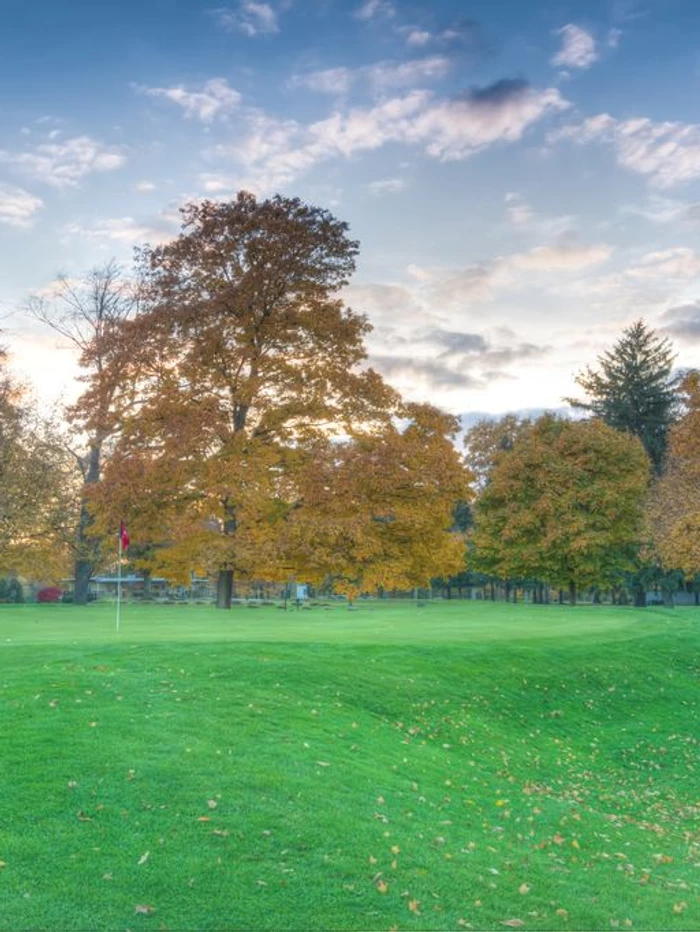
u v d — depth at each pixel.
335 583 37.31
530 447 58.03
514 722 20.11
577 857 11.95
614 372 75.19
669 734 21.98
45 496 43.16
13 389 44.47
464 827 12.09
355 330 39.19
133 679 16.56
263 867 9.55
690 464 47.94
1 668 16.94
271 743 13.84
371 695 18.59
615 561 55.94
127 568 70.94
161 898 8.74
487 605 56.56
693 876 11.97
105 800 10.84
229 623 29.56
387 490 36.00
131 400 39.69
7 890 8.65
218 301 37.66
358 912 8.84
